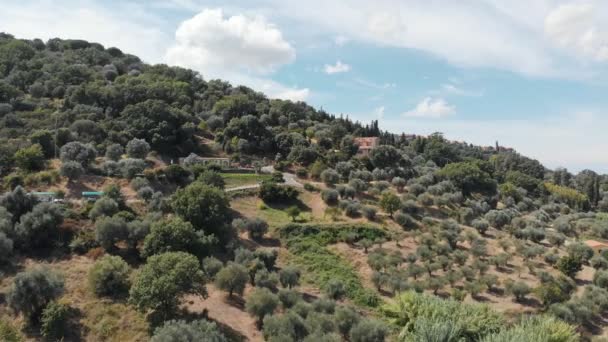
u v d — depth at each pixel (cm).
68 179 6084
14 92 10131
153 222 4575
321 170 8350
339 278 5025
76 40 17400
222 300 3834
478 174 9869
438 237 6306
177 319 3266
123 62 16062
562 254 6544
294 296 3994
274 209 6700
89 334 3077
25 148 6556
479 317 2117
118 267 3641
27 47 13875
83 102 10338
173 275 3212
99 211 4756
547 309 4503
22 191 4588
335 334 3161
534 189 12581
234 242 5219
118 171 6594
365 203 7281
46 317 3011
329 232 6028
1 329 2672
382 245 5941
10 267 3753
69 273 3756
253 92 16150
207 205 5262
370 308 4509
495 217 7719
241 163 8994
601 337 4131
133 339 3042
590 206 12712
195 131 10094
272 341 2962
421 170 10769
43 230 4178
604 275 5397
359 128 15425
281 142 9969
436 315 2123
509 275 5475
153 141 8581
